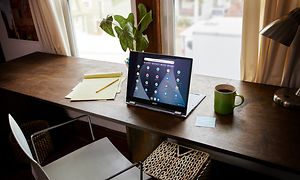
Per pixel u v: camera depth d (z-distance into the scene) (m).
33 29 2.35
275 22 1.11
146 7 1.66
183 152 1.69
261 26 1.35
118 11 1.95
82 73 1.75
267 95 1.32
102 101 1.37
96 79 1.61
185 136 1.06
